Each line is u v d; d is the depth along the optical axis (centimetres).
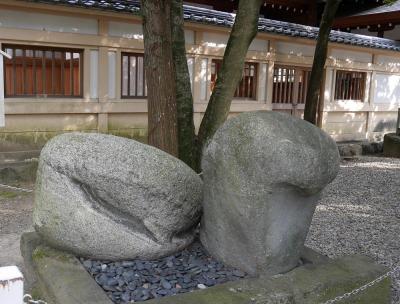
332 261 357
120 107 926
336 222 651
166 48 555
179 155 610
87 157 311
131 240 323
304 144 293
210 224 343
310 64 1241
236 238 327
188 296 286
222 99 636
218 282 320
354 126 1418
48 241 343
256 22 623
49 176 320
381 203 776
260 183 296
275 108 1207
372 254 523
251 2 613
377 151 1412
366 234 599
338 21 1508
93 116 902
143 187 315
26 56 813
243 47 625
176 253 355
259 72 1141
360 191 866
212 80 1067
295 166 285
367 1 1520
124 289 305
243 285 305
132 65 945
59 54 850
